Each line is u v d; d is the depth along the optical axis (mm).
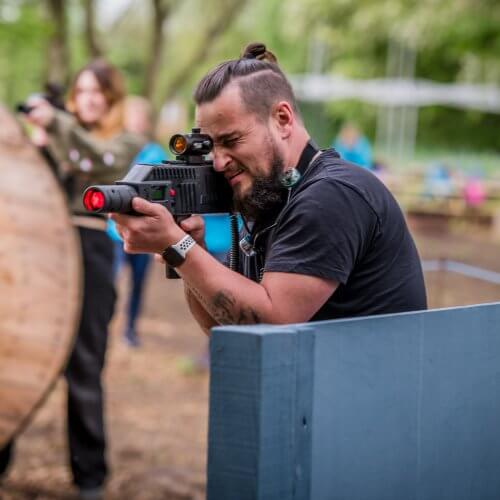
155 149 10266
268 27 43750
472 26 26906
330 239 3062
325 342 2562
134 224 2986
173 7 22766
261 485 2365
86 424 6461
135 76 33594
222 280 3045
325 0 33094
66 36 19438
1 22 13578
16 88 27125
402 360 2855
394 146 33406
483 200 25062
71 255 5883
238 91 3184
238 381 2381
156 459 7430
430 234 22328
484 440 3250
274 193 3248
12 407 5820
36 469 7020
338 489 2633
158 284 16125
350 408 2662
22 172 5738
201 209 3254
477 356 3191
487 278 7012
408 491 2916
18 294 5730
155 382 9609
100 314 6520
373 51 39031
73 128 6480
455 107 43906
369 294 3221
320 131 39281
